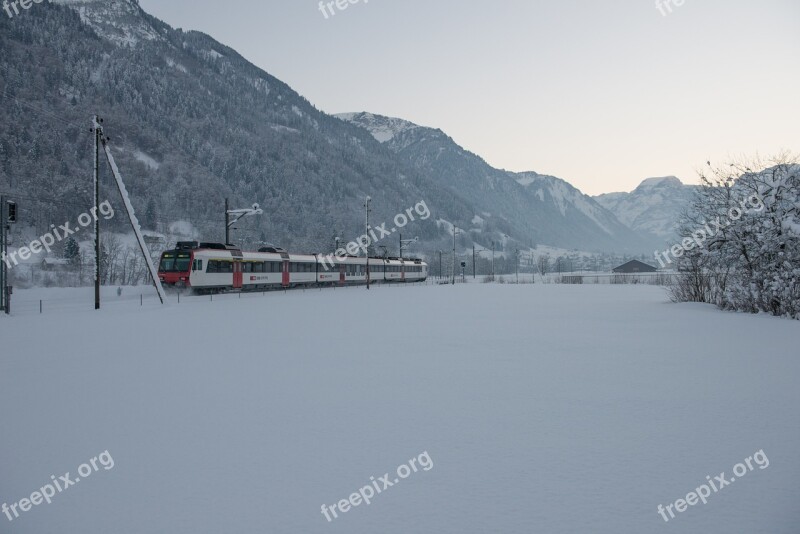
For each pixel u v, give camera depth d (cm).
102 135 3034
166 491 514
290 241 13938
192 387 967
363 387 966
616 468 567
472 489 515
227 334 1781
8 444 656
